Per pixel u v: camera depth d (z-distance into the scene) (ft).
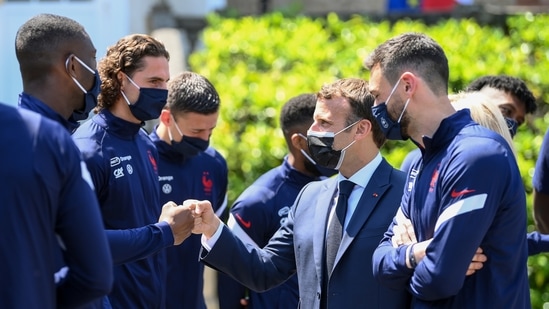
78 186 9.09
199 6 36.86
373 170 12.62
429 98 11.14
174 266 15.81
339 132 12.53
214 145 22.67
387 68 11.27
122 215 13.52
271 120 23.08
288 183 16.08
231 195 22.21
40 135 8.92
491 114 12.80
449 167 10.68
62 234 9.07
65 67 11.19
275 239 13.41
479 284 10.70
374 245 12.18
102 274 9.20
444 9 34.63
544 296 20.85
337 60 25.46
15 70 33.86
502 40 25.63
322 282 12.43
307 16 31.40
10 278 8.66
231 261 12.84
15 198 8.68
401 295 12.03
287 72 25.48
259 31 27.89
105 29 33.58
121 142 13.79
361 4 37.55
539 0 35.63
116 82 13.71
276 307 15.72
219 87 24.57
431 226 10.92
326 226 12.66
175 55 28.04
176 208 12.72
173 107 15.52
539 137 21.74
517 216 10.72
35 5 33.65
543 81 23.08
